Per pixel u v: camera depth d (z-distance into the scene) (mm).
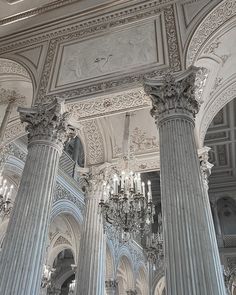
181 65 5840
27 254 4805
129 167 7691
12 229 5016
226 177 17094
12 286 4516
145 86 5738
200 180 4789
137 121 8586
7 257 4754
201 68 6195
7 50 7961
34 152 5832
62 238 15211
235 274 15656
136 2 7082
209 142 14734
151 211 6961
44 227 5191
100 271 7074
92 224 7691
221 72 7742
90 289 6723
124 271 17766
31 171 5602
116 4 7219
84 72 6621
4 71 8258
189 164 4844
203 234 4246
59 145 6098
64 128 6238
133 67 6207
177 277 3943
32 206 5223
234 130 13961
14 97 9008
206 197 7250
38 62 7305
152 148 8438
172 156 4930
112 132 8742
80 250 7348
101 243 7473
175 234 4254
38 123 6137
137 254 18922
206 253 4098
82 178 8555
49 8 7594
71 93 6379
